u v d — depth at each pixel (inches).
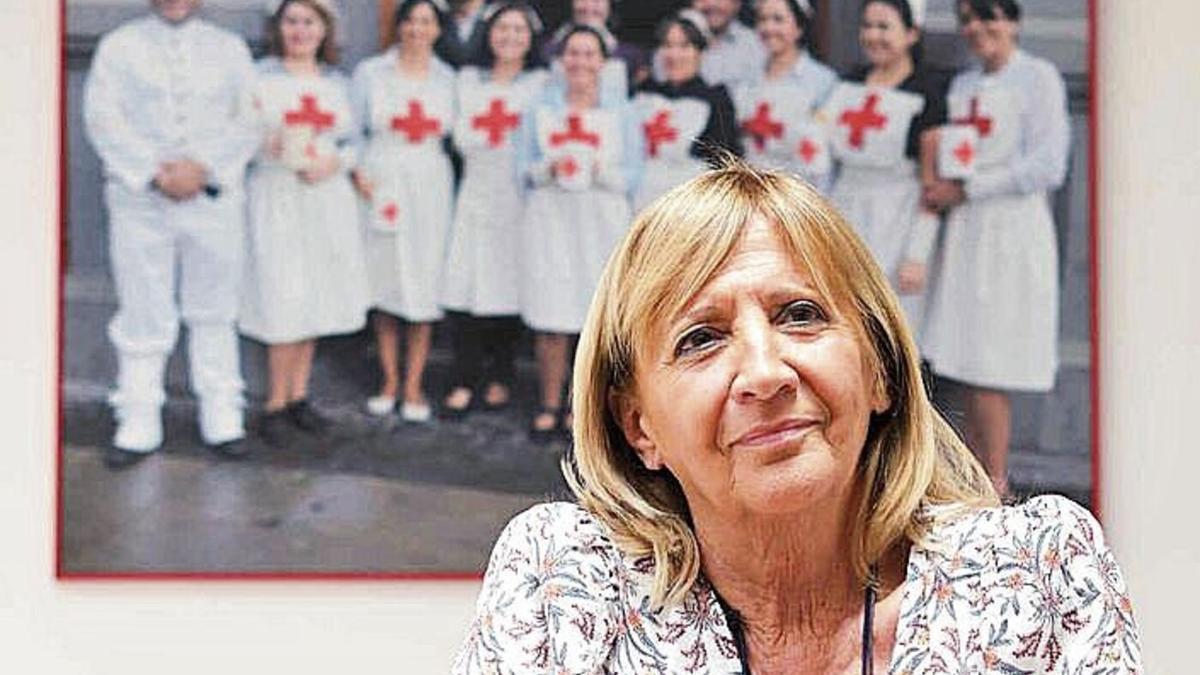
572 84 92.6
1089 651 46.1
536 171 92.2
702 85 92.9
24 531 91.0
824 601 47.4
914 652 46.4
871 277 46.3
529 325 92.0
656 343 45.4
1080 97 93.4
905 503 47.1
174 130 91.7
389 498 91.3
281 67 92.2
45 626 90.8
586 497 49.2
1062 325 92.9
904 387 47.2
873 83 93.0
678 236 45.3
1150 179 94.2
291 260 91.7
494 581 49.5
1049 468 92.7
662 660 47.3
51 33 92.7
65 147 91.5
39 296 91.8
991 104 93.0
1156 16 94.7
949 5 93.4
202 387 91.3
